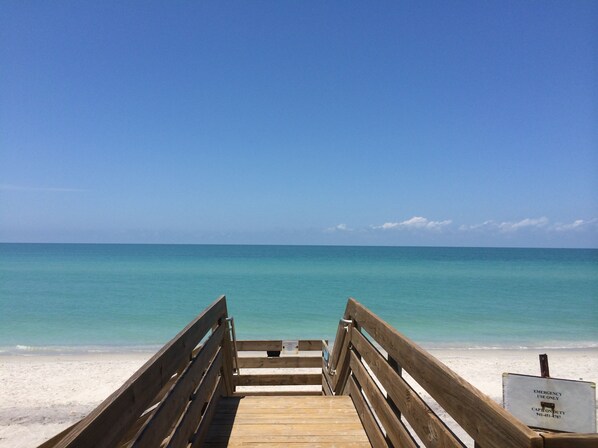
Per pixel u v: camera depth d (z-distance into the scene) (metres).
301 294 31.94
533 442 1.27
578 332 18.95
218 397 4.76
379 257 107.44
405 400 2.70
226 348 5.51
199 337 3.62
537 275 51.41
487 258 109.75
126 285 36.19
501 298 29.97
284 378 7.15
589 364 12.73
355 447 3.61
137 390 1.99
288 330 19.67
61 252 128.62
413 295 31.61
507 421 1.44
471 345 16.27
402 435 2.71
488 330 19.34
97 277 43.03
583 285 39.22
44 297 28.86
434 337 17.89
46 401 9.27
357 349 4.56
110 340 16.98
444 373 2.06
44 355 14.07
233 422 4.15
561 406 2.30
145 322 20.75
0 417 8.32
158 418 2.33
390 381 3.09
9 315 22.58
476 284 39.59
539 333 18.73
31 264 65.00
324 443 3.69
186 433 3.02
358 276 47.12
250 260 83.38
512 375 2.41
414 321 21.39
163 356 2.46
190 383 3.20
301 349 7.32
